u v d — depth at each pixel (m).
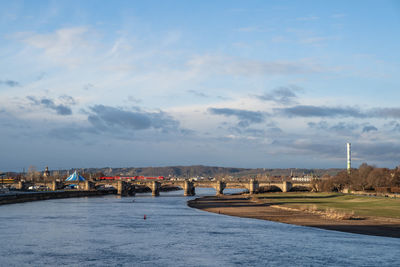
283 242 91.38
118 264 72.12
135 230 110.75
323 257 76.62
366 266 70.69
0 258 76.12
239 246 87.06
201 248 85.12
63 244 89.31
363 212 153.38
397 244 88.75
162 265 71.56
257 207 196.88
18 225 121.06
